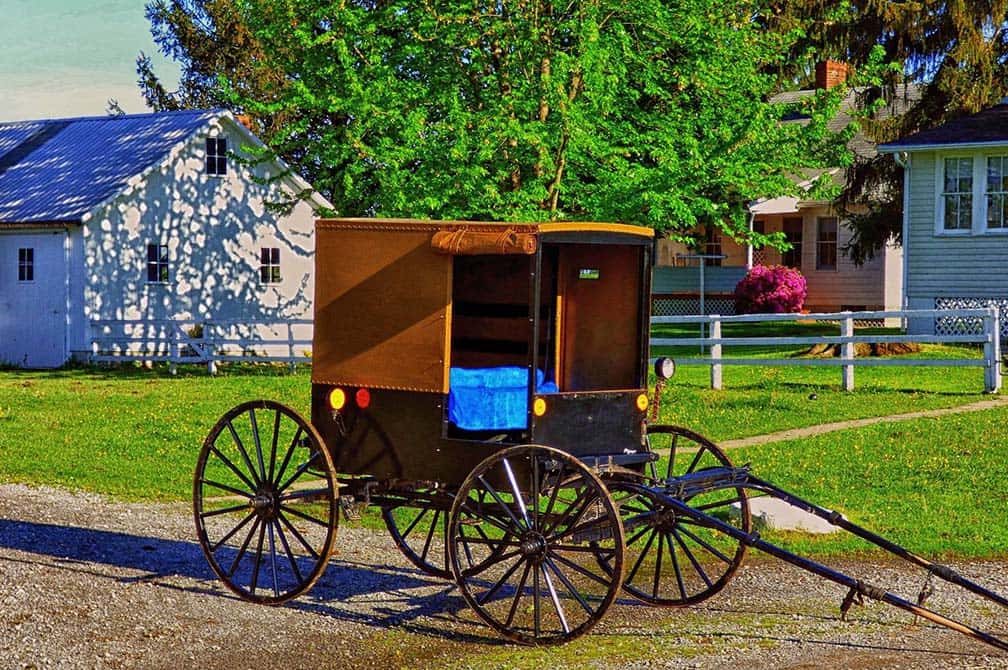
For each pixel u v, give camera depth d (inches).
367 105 805.9
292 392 891.4
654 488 318.7
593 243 320.2
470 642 308.2
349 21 824.3
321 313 340.8
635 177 801.6
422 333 324.8
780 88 1213.1
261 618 328.2
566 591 358.9
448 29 821.9
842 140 919.0
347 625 322.3
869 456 561.9
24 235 1253.1
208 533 430.9
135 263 1264.8
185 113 1390.3
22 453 597.3
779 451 579.5
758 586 362.9
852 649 300.2
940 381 868.0
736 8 917.8
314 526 445.1
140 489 510.3
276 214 1374.3
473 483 309.4
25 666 284.4
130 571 375.2
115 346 1238.3
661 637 311.7
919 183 1163.9
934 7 1298.0
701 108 890.1
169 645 302.4
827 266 1520.7
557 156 824.3
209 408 781.9
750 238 899.4
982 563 386.3
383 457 332.5
